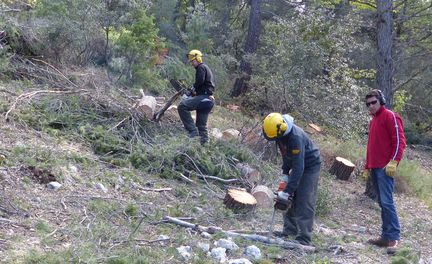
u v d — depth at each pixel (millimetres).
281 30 15695
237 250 5777
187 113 9312
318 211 8180
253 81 15891
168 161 8273
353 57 19469
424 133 21938
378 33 10680
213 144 9250
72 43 11867
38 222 5500
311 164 6355
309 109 14422
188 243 5680
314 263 5793
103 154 8258
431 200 10852
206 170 8539
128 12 13273
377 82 10688
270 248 5945
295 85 14562
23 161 6801
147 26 12562
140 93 10906
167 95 12727
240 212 7207
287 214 6531
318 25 15078
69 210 5988
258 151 10352
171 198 7293
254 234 6352
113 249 5152
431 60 18688
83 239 5230
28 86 9867
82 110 9203
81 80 10680
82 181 6934
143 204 6781
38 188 6387
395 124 6742
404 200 10516
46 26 11508
